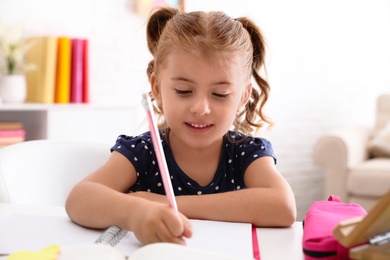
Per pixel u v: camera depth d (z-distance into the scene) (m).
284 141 3.74
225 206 0.87
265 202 0.87
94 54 3.11
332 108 3.97
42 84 2.65
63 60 2.68
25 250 0.64
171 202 0.71
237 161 1.13
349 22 4.01
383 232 0.62
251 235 0.77
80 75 2.75
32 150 1.22
